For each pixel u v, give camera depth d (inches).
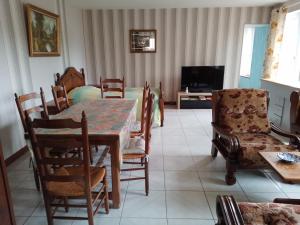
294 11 175.9
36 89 141.7
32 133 59.9
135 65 239.3
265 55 201.9
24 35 129.0
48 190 66.4
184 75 229.1
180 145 138.5
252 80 256.4
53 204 69.2
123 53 236.2
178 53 234.2
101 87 154.6
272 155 77.0
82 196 65.6
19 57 124.3
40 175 64.4
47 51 152.6
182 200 86.5
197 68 226.2
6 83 114.3
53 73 165.3
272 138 106.0
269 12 216.2
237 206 41.9
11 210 51.7
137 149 87.1
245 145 93.8
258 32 239.5
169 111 219.5
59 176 63.7
